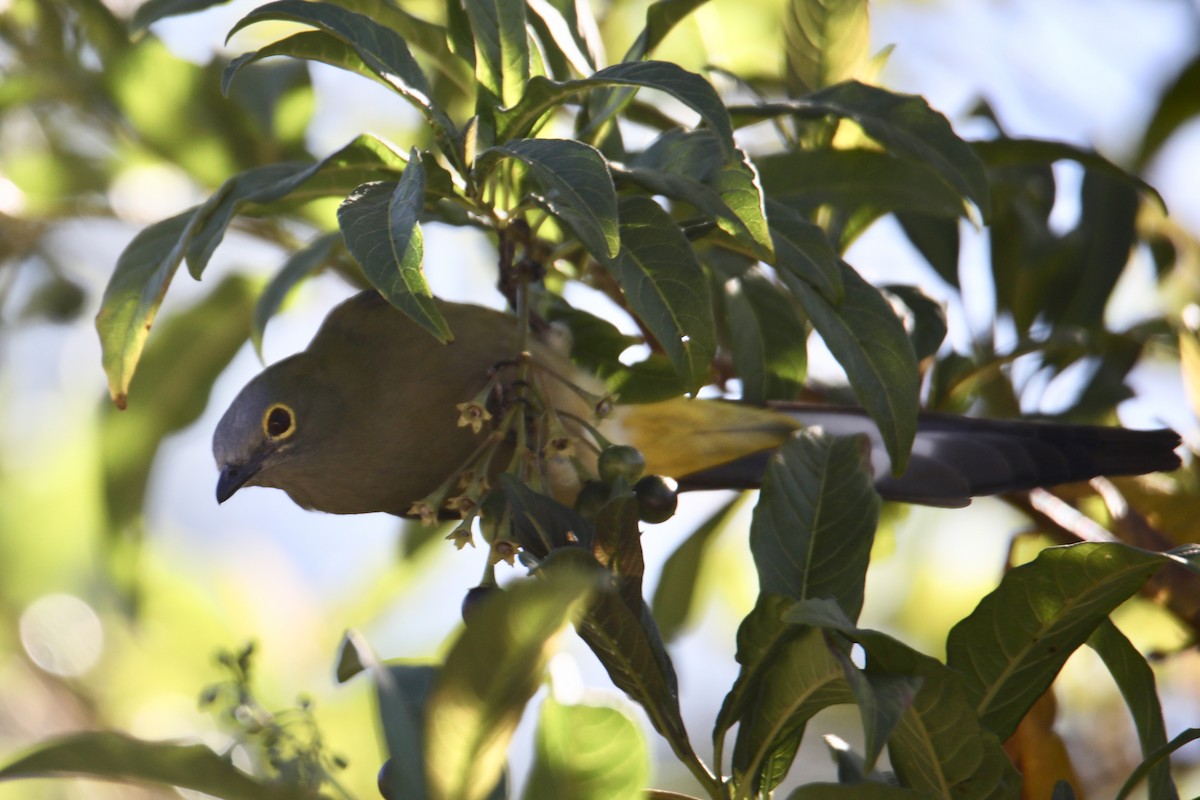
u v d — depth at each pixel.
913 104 6.19
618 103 6.14
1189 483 8.52
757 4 9.71
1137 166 9.49
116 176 9.95
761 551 5.51
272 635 11.45
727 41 9.77
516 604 3.92
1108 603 5.15
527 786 4.53
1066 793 5.40
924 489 7.60
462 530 5.59
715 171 5.52
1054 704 6.88
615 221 4.73
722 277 7.21
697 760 5.23
